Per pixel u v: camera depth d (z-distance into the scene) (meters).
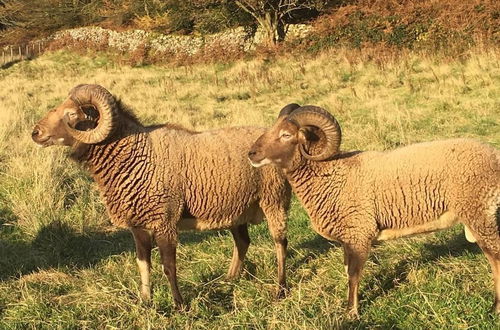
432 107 7.12
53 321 3.32
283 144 3.30
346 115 7.34
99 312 3.35
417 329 3.09
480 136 5.83
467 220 3.12
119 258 4.00
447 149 3.16
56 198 4.65
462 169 3.10
